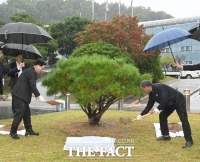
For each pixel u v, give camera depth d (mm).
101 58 6832
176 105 5535
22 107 6105
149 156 5074
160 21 44781
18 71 7004
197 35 6586
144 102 15422
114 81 6191
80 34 20656
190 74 34531
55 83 6832
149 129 7137
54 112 10266
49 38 7109
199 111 10602
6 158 4941
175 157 4992
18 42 7676
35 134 6562
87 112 7328
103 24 19234
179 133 6527
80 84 6031
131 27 19906
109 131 6824
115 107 12008
